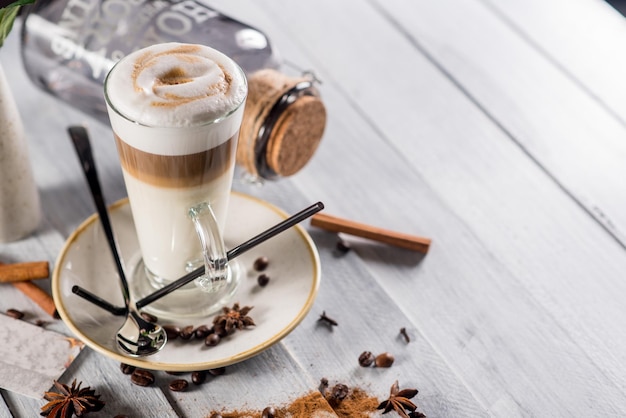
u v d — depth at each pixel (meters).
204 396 0.65
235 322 0.66
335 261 0.73
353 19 0.94
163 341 0.65
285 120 0.72
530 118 0.86
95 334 0.64
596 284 0.73
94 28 0.78
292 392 0.65
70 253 0.68
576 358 0.69
